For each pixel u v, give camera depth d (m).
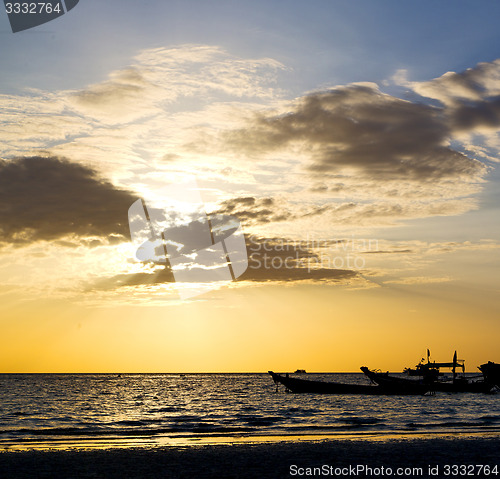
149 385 180.62
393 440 34.72
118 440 37.03
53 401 89.56
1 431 43.50
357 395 91.94
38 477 23.20
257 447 31.78
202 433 41.12
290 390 92.69
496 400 85.94
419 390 88.06
